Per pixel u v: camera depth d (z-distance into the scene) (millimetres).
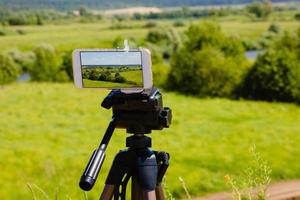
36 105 36969
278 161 20797
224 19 155500
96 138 28031
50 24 149000
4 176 18812
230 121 32594
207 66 43906
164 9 192750
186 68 44562
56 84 47844
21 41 109000
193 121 32125
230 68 43750
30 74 55688
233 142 25906
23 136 27594
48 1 171875
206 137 27219
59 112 34594
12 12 150250
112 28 133000
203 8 190000
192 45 46500
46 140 26641
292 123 32031
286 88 42000
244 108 37938
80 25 148125
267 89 42625
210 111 36375
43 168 19734
